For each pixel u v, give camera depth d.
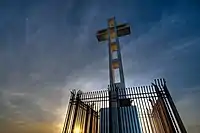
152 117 7.56
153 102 7.36
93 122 8.16
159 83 7.23
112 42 16.91
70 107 7.69
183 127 5.39
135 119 7.72
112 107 8.04
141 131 7.36
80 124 7.50
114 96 7.77
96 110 8.38
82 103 8.12
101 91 8.21
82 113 7.91
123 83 12.59
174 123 5.78
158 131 7.14
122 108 8.19
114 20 18.27
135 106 8.15
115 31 17.50
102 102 7.93
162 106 6.57
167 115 6.08
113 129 7.52
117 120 7.69
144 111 7.39
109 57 15.15
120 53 15.42
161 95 6.68
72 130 7.02
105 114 8.20
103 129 7.81
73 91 8.24
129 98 7.56
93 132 7.95
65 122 7.25
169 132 5.84
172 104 6.16
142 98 7.35
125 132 7.48
